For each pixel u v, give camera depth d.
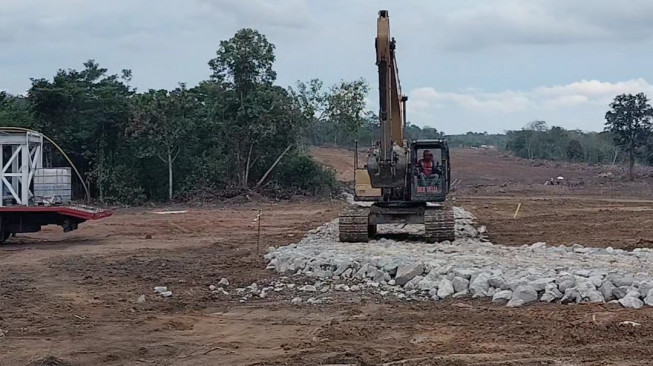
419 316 12.26
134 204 47.03
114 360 10.04
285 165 52.88
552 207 40.69
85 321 12.62
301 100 52.62
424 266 15.18
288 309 13.41
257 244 23.05
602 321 11.05
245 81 49.12
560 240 24.62
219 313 13.25
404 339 10.73
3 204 24.84
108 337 11.41
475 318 11.88
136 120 46.16
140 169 49.06
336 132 75.44
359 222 22.02
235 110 49.34
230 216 37.56
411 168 22.30
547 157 89.50
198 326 12.17
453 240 21.84
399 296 14.10
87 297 14.97
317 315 12.83
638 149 69.88
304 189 52.88
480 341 10.41
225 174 50.38
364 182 22.72
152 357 10.17
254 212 40.28
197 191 49.09
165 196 49.31
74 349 10.65
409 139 23.97
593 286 12.89
